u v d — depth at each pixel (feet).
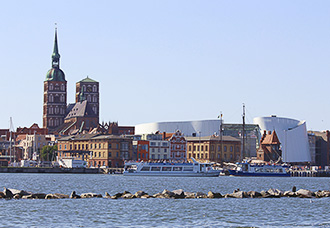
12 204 637.71
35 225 518.78
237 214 594.24
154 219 557.74
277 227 522.88
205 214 591.37
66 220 545.85
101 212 594.24
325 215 594.24
